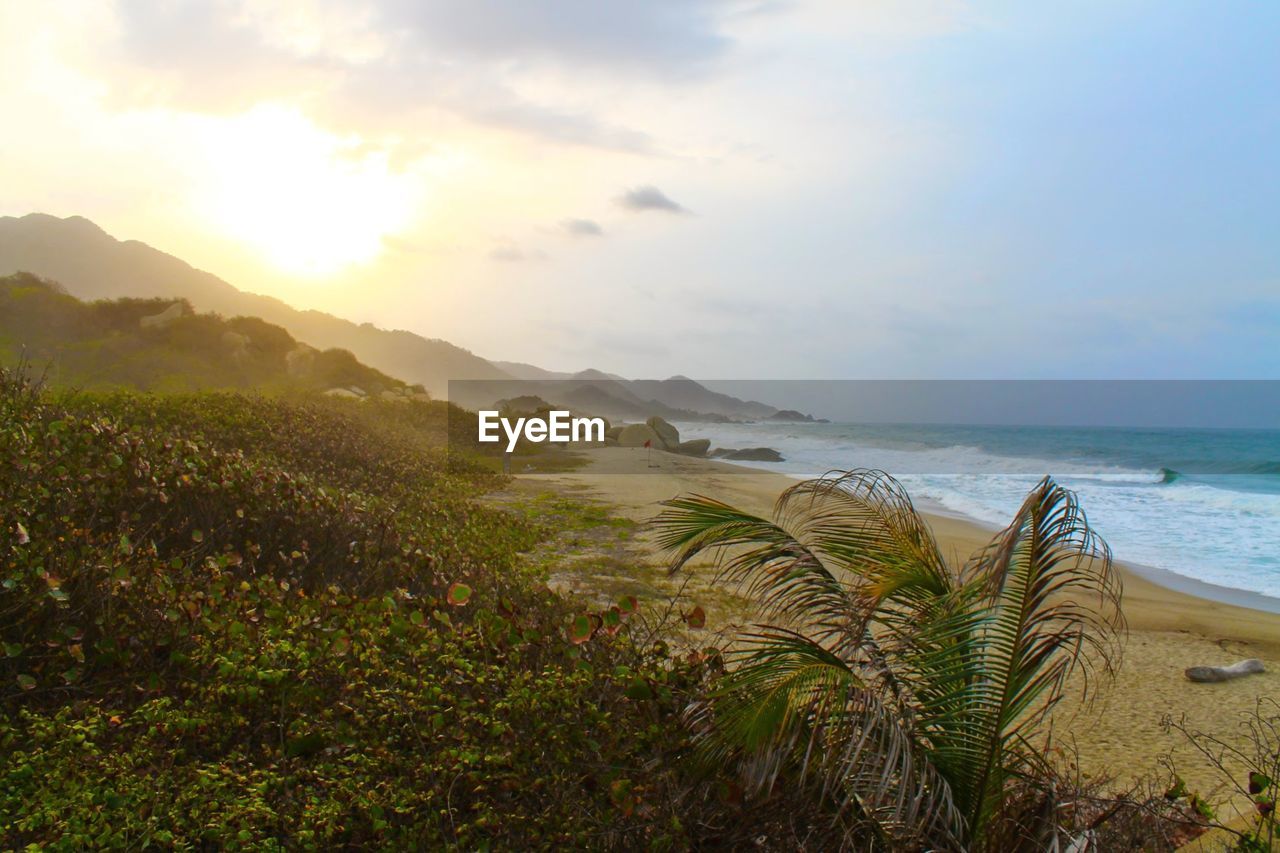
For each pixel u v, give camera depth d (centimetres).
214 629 507
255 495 749
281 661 481
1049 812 396
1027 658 382
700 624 544
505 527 1331
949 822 354
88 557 531
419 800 394
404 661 507
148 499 693
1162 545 1853
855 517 469
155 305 4053
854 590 445
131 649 495
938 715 391
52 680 467
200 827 358
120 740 421
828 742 356
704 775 389
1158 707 759
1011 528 367
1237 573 1546
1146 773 607
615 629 527
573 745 432
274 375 3984
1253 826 467
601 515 1686
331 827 365
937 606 422
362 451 1634
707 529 451
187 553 633
